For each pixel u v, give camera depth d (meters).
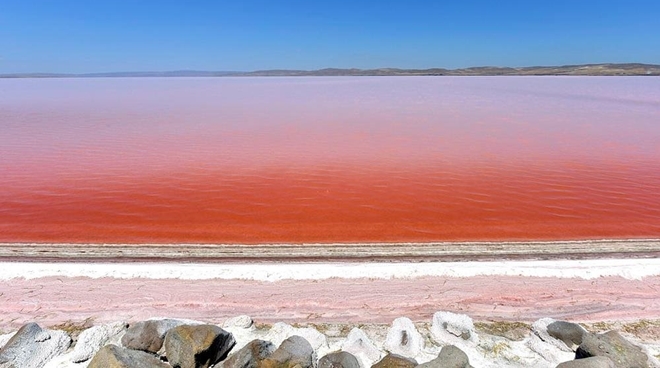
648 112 27.83
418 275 6.02
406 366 3.95
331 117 26.19
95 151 15.27
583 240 7.49
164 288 5.64
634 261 6.43
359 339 4.63
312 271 6.09
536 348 4.51
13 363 4.17
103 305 5.26
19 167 12.79
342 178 11.77
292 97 45.59
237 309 5.25
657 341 4.62
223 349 4.31
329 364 4.09
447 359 3.97
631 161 13.57
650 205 9.41
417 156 14.53
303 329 4.78
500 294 5.56
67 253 6.81
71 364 4.28
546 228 8.16
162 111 30.00
